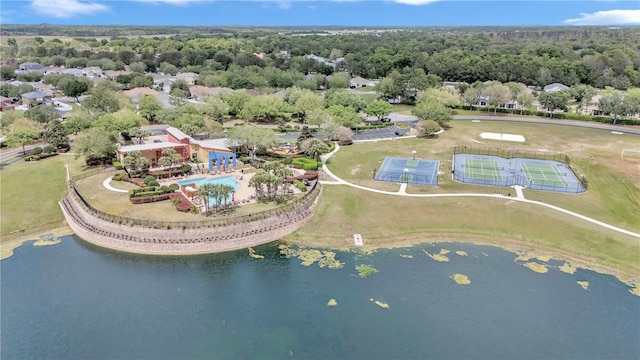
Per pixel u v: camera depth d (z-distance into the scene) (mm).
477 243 63969
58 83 193000
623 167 93250
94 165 91000
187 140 93125
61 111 138625
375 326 47062
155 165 90188
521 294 52438
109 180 81562
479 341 44969
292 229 67562
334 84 196500
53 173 87875
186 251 61688
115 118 112188
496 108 158875
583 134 124062
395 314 48906
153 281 55406
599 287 53781
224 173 86688
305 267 58344
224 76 196000
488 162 98000
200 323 47750
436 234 66188
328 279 55531
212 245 62094
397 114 155750
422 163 96812
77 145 87375
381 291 53000
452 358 42656
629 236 64312
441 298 51656
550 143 114250
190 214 66812
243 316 48812
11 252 62000
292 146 106312
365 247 63281
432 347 44094
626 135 122688
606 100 142375
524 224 67812
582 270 57344
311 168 89562
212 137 109688
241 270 57844
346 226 68375
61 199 77375
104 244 63781
